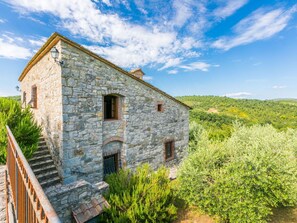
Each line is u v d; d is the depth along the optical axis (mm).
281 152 6047
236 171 5398
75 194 4871
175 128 10734
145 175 6141
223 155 6414
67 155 5805
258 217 4863
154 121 9297
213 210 5414
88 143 6398
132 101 8078
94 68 6555
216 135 17234
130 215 4625
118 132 7648
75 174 6031
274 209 6500
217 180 5559
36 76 8539
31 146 5258
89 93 6410
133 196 5172
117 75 7391
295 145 9305
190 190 5957
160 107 9742
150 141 9078
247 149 6133
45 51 6797
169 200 6078
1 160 4785
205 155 6270
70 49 5844
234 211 5070
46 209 1099
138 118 8398
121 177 6070
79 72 6090
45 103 7195
